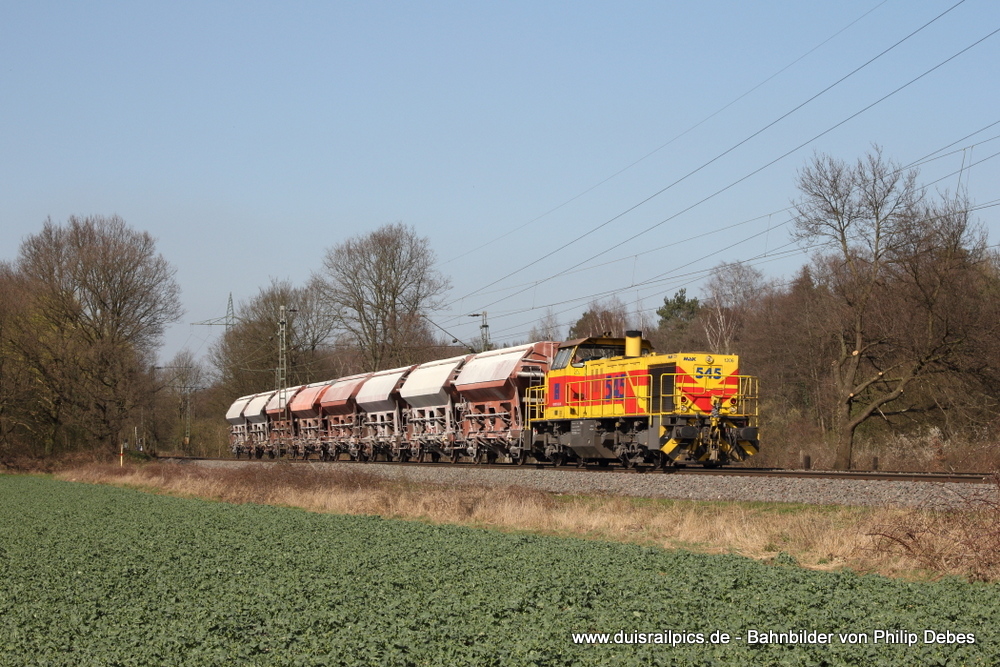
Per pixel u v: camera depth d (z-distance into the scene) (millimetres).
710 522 20141
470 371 37844
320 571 16219
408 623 12031
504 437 35344
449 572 15539
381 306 68000
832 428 49188
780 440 48875
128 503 31484
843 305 42312
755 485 23266
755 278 81125
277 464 40281
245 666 10477
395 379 44031
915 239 36938
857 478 23047
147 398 63000
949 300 36156
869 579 14070
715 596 13258
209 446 82938
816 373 53562
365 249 68000
